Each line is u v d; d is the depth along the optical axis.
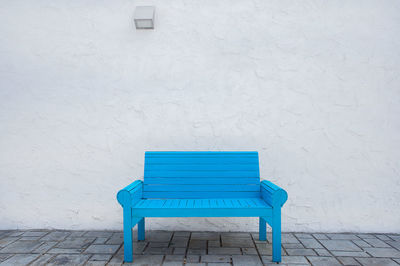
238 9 3.25
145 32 3.27
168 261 2.46
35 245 2.82
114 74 3.28
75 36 3.30
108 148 3.27
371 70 3.20
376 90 3.19
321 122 3.20
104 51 3.29
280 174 3.20
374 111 3.19
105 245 2.82
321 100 3.21
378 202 3.17
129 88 3.27
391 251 2.66
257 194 2.89
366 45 3.20
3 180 3.30
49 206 3.29
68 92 3.30
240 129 3.22
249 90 3.23
